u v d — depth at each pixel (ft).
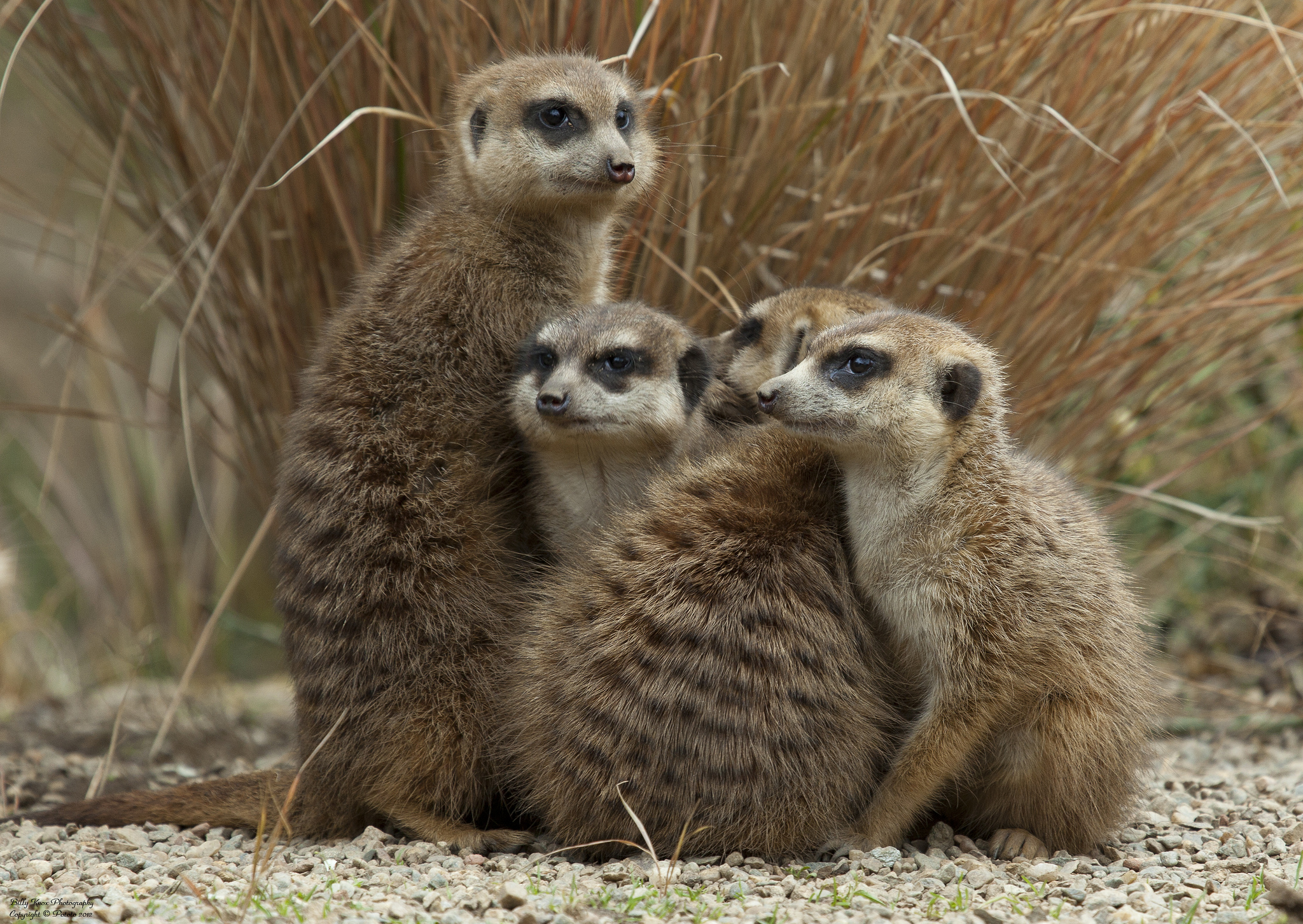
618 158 23.20
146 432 42.88
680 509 20.18
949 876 18.44
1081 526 20.40
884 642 20.27
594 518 22.75
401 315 22.89
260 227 27.07
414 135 26.55
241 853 20.24
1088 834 20.25
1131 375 29.66
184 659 38.65
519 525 23.32
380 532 21.56
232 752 29.84
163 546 41.65
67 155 31.35
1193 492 37.68
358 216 26.86
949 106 26.11
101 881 18.10
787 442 20.92
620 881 18.16
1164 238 28.48
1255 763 28.07
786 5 25.77
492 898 16.78
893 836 19.58
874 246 27.22
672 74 25.12
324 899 16.98
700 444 22.98
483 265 23.62
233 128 27.04
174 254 28.71
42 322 29.84
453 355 22.81
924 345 19.69
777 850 19.52
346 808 21.71
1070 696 19.33
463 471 22.30
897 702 20.27
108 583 44.70
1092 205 27.07
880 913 16.37
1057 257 27.45
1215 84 27.07
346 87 26.22
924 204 27.20
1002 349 27.58
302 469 22.53
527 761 20.34
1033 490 20.01
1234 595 36.73
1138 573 34.94
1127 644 20.35
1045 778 19.63
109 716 33.14
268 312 27.17
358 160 26.23
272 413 28.55
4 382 55.31
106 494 50.49
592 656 19.69
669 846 19.42
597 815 19.63
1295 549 36.55
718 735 18.98
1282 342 34.01
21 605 45.85
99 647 41.86
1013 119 27.20
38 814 23.68
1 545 44.62
